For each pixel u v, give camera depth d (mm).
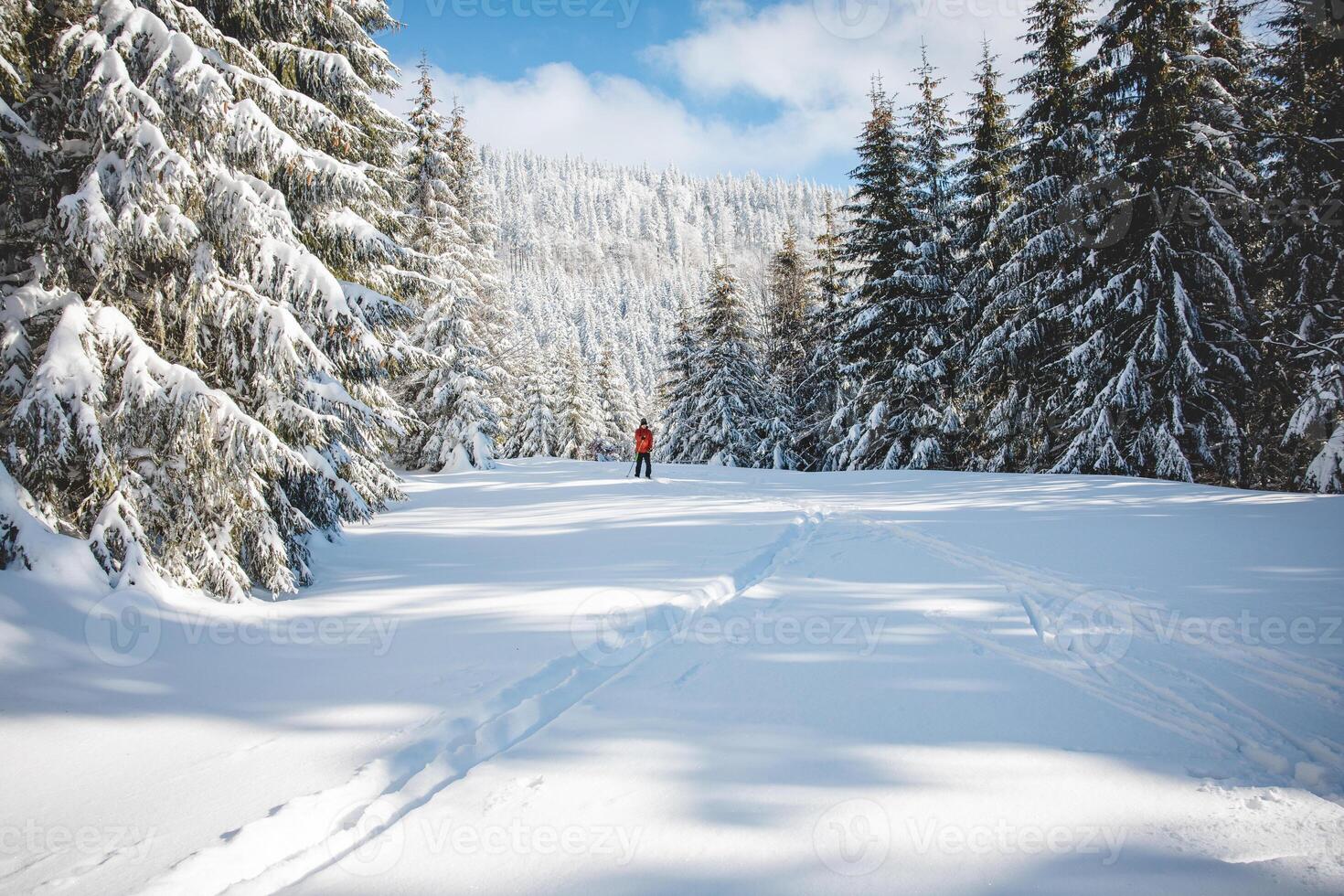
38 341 4914
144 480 5004
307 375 5652
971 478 12461
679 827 2232
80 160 5012
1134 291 12188
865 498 10758
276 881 2059
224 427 4859
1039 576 5301
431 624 4699
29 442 4414
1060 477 11562
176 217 4797
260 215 5117
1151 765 2533
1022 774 2492
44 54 4980
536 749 2805
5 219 4977
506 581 5934
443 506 11938
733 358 27641
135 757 2809
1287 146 11492
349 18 8250
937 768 2555
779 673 3600
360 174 5977
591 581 5707
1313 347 10672
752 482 14336
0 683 3461
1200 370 11508
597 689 3438
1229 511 7582
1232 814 2213
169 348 5512
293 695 3459
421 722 3090
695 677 3586
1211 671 3377
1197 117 12242
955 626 4242
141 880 2002
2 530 4309
